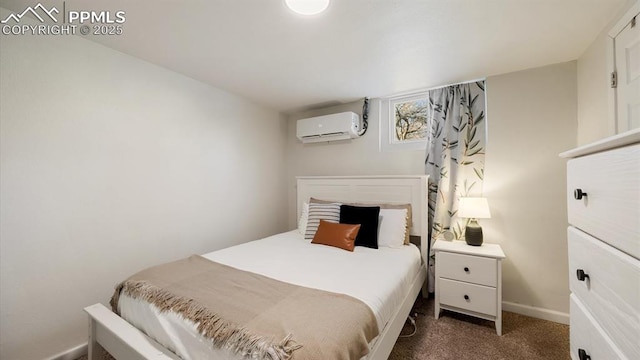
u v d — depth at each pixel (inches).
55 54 63.1
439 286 81.3
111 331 47.4
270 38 67.7
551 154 81.1
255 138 122.2
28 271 59.2
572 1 53.2
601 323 26.5
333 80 95.2
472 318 81.6
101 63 70.9
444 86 99.0
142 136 79.9
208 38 67.8
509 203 86.7
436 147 100.3
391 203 102.7
